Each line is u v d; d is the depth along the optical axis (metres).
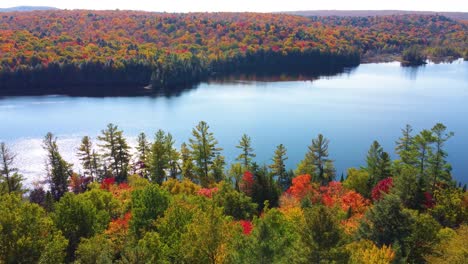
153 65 189.88
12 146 93.56
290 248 23.81
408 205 46.50
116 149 76.75
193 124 116.06
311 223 22.22
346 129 111.88
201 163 75.88
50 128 109.50
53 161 69.88
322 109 135.00
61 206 34.75
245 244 24.08
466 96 157.25
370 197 55.22
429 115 126.31
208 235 24.59
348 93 165.00
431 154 57.88
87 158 75.31
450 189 47.44
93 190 43.44
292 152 94.56
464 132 107.81
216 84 189.12
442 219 43.41
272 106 139.88
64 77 181.50
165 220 31.00
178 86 182.75
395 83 191.12
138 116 124.75
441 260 27.52
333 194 52.78
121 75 186.25
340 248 21.75
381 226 31.69
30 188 71.75
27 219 26.62
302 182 53.00
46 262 25.11
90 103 144.38
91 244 28.22
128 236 33.53
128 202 43.94
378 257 25.30
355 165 87.38
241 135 106.75
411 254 30.84
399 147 69.38
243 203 42.94
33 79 175.75
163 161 71.62
